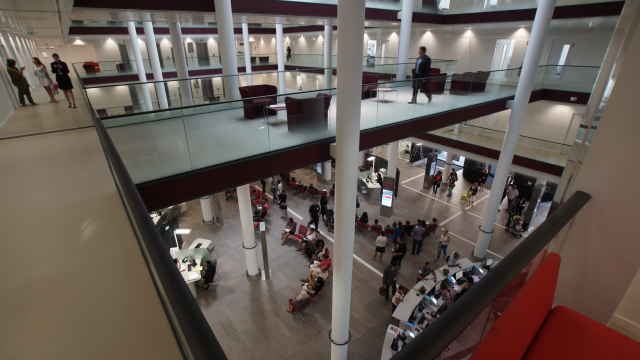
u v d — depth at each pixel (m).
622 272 1.76
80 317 1.59
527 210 13.64
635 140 1.60
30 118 7.38
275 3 9.78
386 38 21.64
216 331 8.85
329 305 9.68
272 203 16.17
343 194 5.98
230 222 14.47
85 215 2.79
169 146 6.51
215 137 7.13
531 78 9.45
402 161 22.70
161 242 1.25
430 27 17.47
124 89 12.83
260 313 9.41
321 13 10.84
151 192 5.63
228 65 8.27
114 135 6.12
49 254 2.21
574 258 1.94
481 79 11.05
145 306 1.65
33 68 19.00
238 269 11.32
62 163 4.23
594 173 1.79
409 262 11.77
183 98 12.77
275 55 27.47
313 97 7.37
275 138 7.48
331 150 7.21
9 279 1.96
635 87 1.57
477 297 0.93
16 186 3.51
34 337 1.48
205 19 10.27
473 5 15.28
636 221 1.67
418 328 7.92
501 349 0.98
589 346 1.19
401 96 9.09
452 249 12.58
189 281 9.71
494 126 19.25
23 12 8.20
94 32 18.94
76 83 16.84
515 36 16.19
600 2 12.18
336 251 6.45
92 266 2.05
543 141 13.55
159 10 7.73
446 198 16.98
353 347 8.35
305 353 8.20
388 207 14.70
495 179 10.74
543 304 1.23
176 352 1.34
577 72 14.06
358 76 5.27
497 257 12.18
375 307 9.59
